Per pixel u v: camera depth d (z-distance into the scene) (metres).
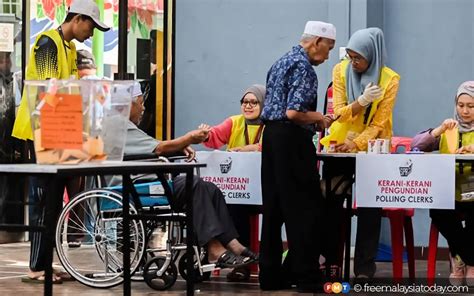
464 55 12.47
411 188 8.77
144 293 9.19
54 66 9.60
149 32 13.23
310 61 9.30
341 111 9.59
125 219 7.41
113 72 13.24
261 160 9.34
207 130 9.21
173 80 13.52
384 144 9.21
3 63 13.46
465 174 9.27
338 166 9.44
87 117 6.07
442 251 12.23
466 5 12.45
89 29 9.88
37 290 9.44
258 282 9.96
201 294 9.09
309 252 9.09
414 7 12.60
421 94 12.61
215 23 13.50
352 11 12.54
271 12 13.27
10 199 12.29
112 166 6.06
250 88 10.48
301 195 9.08
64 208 9.33
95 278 9.41
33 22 13.40
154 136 13.32
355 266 9.23
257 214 10.19
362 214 9.12
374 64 9.75
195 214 9.19
